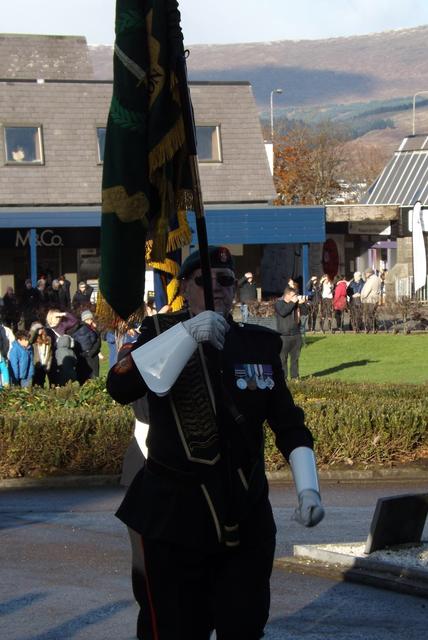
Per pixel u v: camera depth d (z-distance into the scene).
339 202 95.00
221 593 5.21
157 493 5.26
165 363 5.08
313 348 33.56
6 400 17.56
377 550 9.24
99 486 14.60
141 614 5.65
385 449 15.23
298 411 5.50
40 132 45.59
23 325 37.03
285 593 8.55
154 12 5.61
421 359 30.73
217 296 5.50
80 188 45.53
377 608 8.12
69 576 9.30
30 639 7.54
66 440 14.93
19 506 13.01
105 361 30.58
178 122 5.67
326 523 11.48
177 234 5.95
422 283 46.28
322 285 43.56
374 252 63.44
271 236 44.41
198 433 5.23
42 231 46.44
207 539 5.20
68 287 40.00
